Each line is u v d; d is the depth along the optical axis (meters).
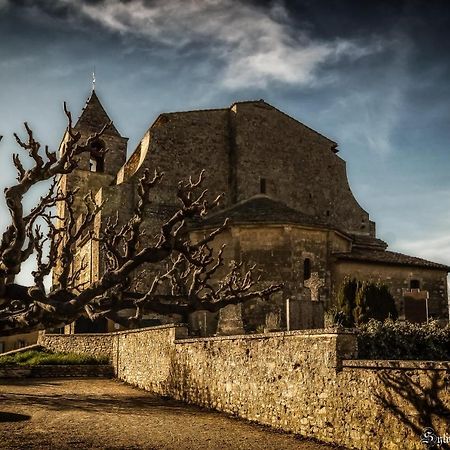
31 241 10.08
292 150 37.84
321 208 38.31
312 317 19.45
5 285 8.70
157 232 33.03
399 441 11.27
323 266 29.91
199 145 36.25
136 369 24.88
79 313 8.64
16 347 45.38
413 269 31.84
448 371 10.56
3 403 18.66
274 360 15.20
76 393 21.97
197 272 11.47
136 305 9.90
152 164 34.69
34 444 12.56
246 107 36.81
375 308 23.98
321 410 13.34
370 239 36.28
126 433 14.12
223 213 32.09
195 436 13.84
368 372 12.19
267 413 15.26
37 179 8.52
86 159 42.28
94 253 32.22
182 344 20.39
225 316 25.44
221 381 17.64
